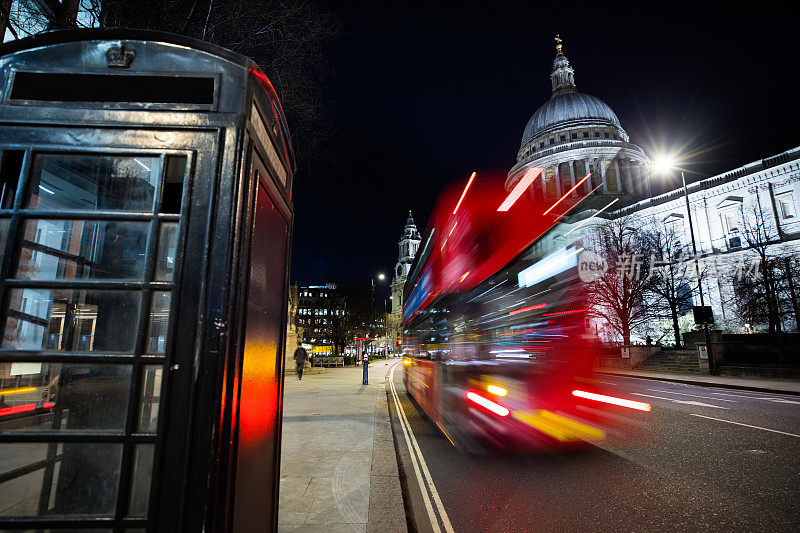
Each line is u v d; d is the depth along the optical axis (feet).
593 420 28.55
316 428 26.58
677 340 104.42
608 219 181.57
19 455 10.53
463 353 26.89
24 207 5.96
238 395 6.04
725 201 159.12
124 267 6.56
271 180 8.14
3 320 5.65
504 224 27.09
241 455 6.29
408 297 46.78
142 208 6.66
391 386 59.77
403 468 18.67
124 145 6.26
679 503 14.23
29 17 21.31
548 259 26.71
